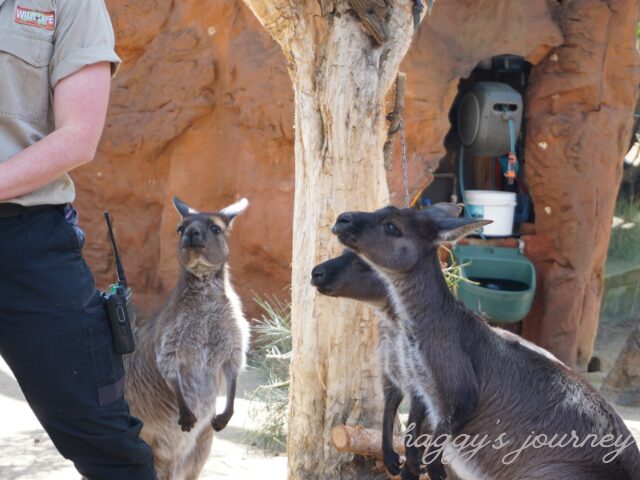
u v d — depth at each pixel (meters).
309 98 3.36
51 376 2.48
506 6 5.66
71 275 2.48
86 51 2.46
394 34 3.33
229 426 4.43
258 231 5.51
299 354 3.43
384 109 3.38
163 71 5.67
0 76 2.43
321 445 3.42
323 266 3.08
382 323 3.09
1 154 2.45
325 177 3.35
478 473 3.04
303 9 3.32
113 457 2.56
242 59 5.49
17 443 4.22
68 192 2.52
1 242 2.43
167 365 3.46
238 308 3.65
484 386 2.99
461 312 3.00
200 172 5.66
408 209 2.98
